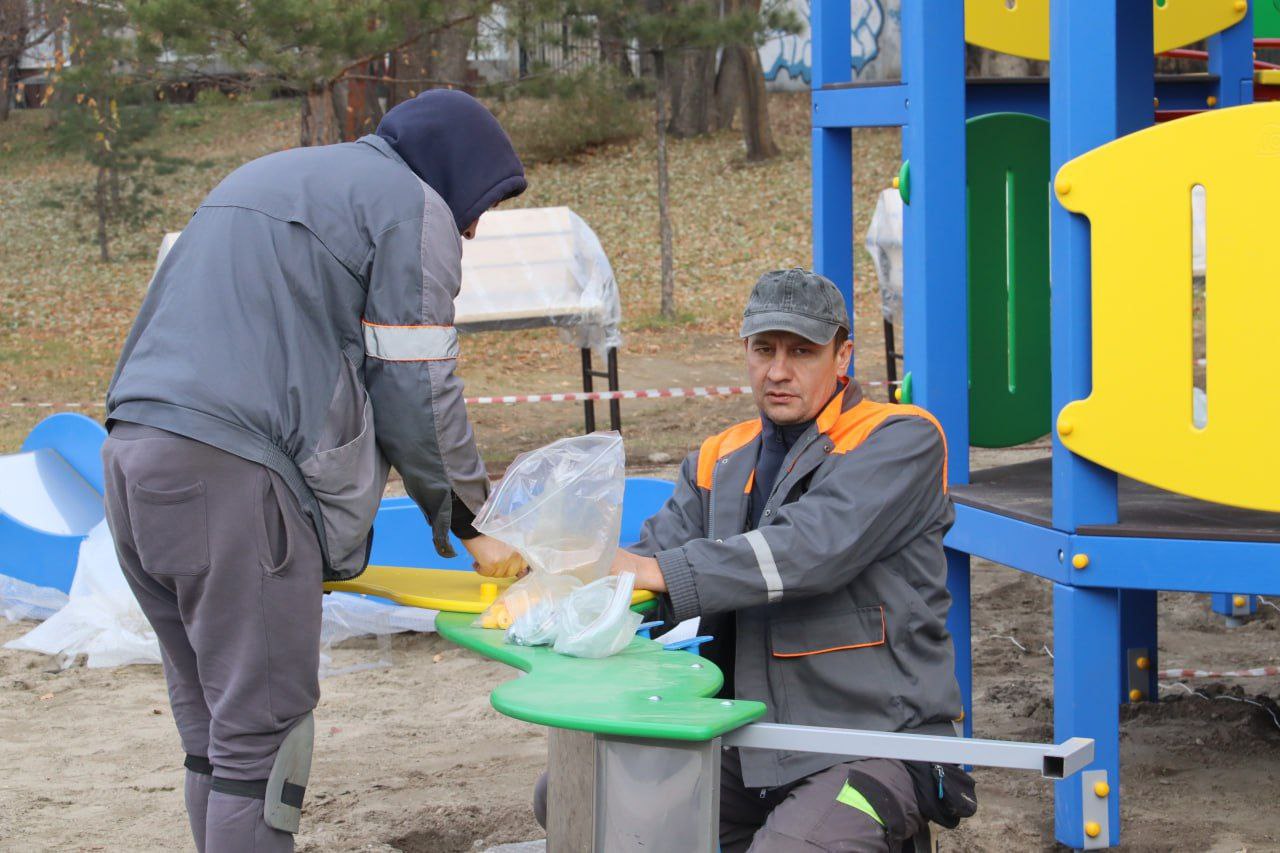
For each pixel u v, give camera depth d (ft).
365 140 9.04
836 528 8.38
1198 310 43.06
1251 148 10.34
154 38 41.32
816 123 14.97
